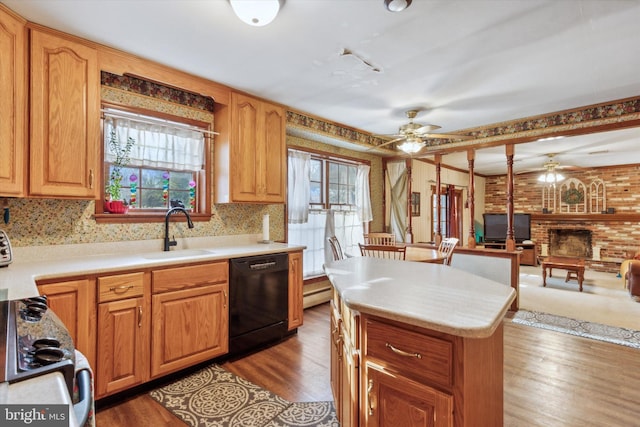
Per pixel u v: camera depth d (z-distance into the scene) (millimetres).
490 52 2338
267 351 2844
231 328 2607
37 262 2088
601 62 2486
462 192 7781
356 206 5000
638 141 4734
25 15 1874
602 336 3236
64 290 1798
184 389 2229
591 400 2131
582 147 5168
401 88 3012
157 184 2820
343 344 1595
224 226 3223
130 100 2574
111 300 1975
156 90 2725
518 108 3574
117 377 2006
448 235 7258
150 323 2148
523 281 5961
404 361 1150
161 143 2768
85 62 2146
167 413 1966
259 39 2172
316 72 2682
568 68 2588
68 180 2057
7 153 1788
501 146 4730
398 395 1163
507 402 2107
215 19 1944
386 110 3650
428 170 6449
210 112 3082
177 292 2281
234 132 2990
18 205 2105
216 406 2037
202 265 2418
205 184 3053
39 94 1947
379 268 1962
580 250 7711
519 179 8570
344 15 1902
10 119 1806
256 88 3014
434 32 2090
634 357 2770
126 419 1905
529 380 2389
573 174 7785
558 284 5688
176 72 2627
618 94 3156
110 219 2482
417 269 1930
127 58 2363
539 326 3525
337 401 1752
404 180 5469
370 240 4852
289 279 3145
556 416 1961
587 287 5449
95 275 1911
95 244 2418
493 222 8320
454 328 985
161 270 2195
